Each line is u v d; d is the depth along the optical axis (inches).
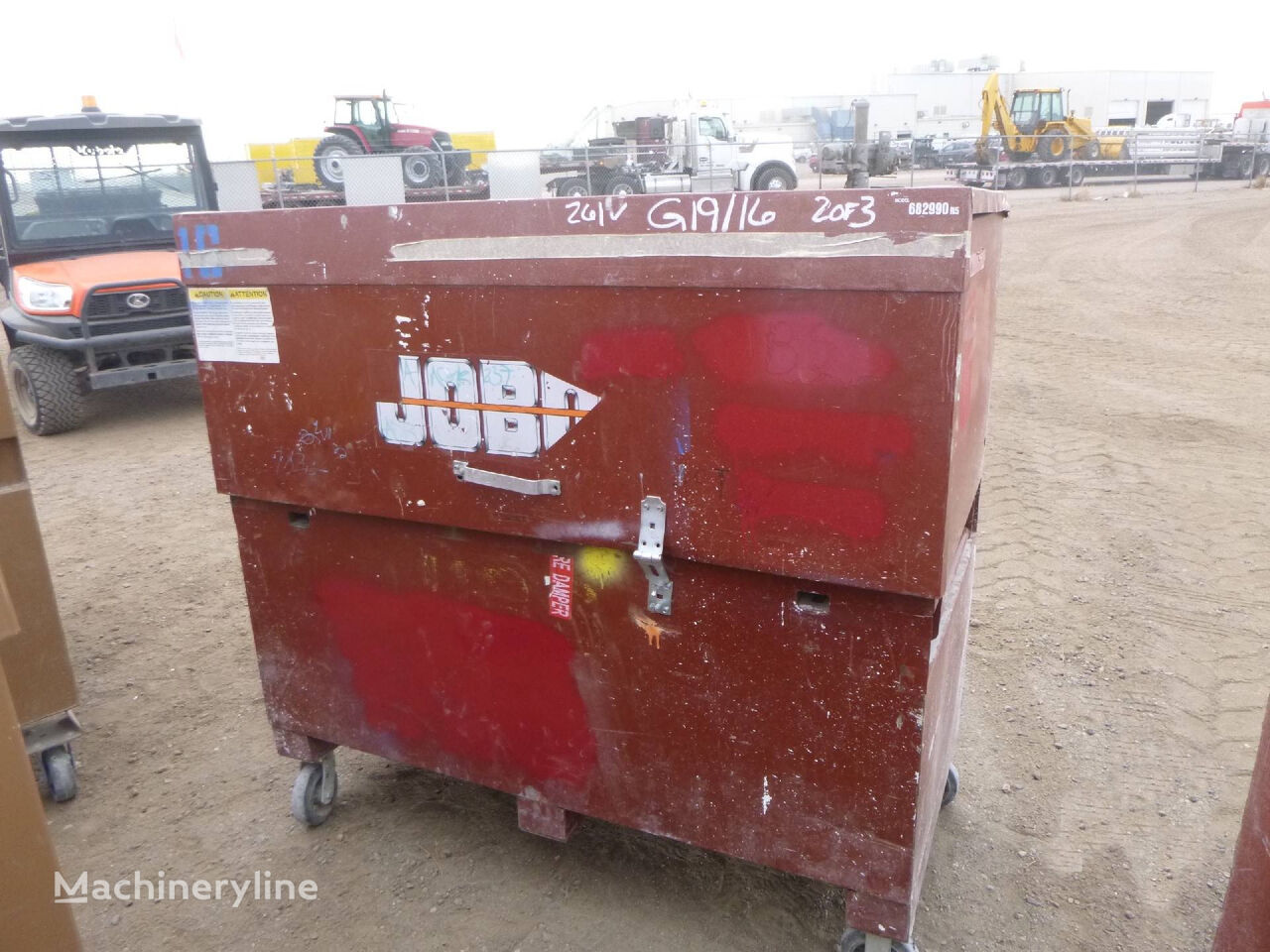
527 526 87.6
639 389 79.2
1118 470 238.7
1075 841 111.5
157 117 332.8
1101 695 141.4
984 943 96.4
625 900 102.3
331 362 92.4
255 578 106.3
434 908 102.0
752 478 76.7
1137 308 462.9
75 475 273.4
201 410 354.9
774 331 73.1
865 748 79.7
